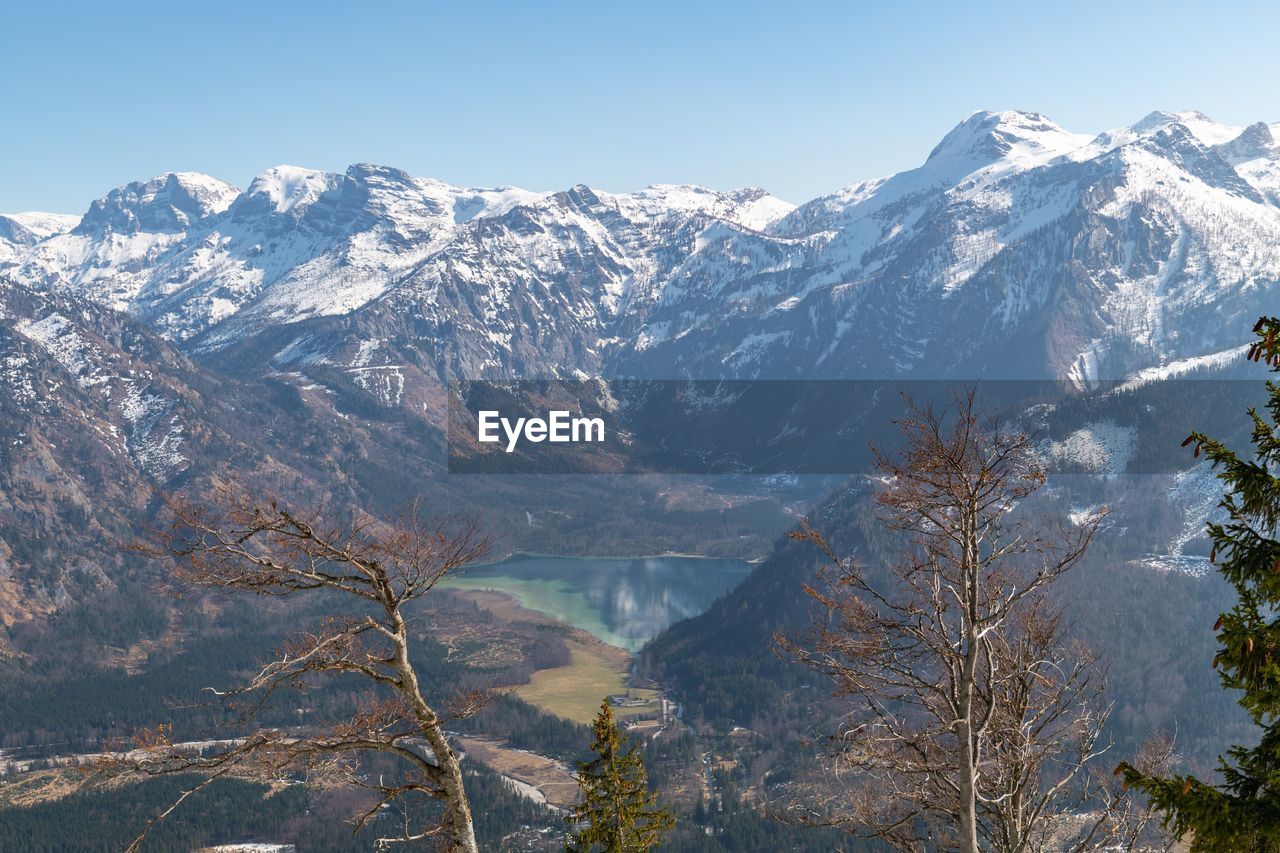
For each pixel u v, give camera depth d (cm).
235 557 1628
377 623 1723
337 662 1706
